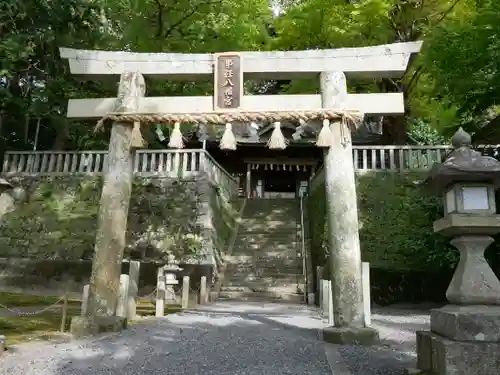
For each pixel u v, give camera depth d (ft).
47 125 69.46
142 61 27.02
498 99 44.21
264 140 75.61
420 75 57.57
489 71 40.78
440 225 15.42
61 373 15.35
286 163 83.82
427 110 62.95
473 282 14.03
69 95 48.01
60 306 35.88
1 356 17.65
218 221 55.62
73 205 53.57
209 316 31.32
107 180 25.57
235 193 71.72
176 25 50.93
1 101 46.70
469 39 42.96
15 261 48.80
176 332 24.32
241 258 53.06
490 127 51.19
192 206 51.93
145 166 55.47
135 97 26.40
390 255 45.06
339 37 56.39
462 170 14.33
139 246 49.60
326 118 24.85
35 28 43.01
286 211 65.72
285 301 43.62
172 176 54.39
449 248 38.34
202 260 48.29
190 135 73.31
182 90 54.39
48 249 50.31
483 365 12.60
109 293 24.23
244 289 46.62
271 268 50.44
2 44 39.47
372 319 31.94
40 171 56.44
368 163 56.08
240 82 25.82
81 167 56.44
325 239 46.62
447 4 54.44
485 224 14.16
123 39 50.37
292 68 25.98
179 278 45.80
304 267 48.91
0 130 57.62
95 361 17.25
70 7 43.16
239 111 25.35
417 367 15.23
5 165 56.90
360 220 48.24
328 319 29.53
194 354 18.83
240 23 52.80
